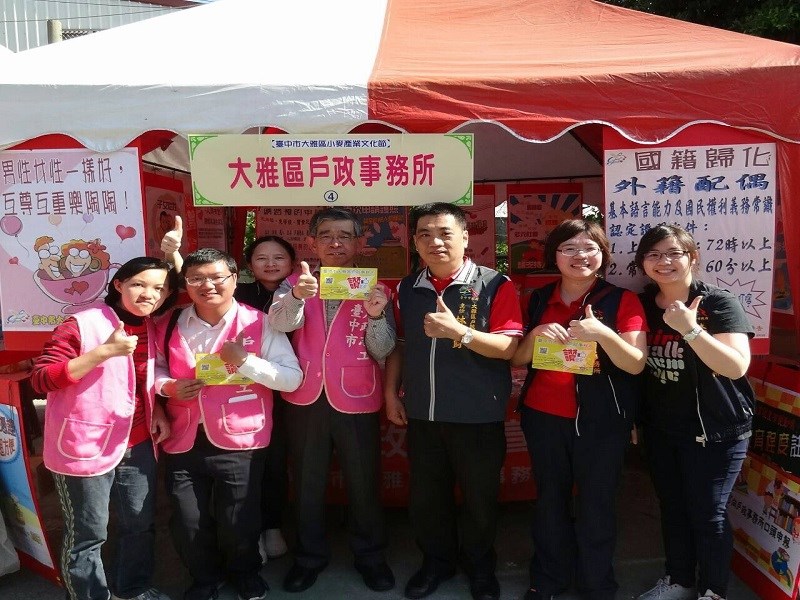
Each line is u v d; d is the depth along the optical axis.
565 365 2.19
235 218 5.03
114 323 2.23
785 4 5.64
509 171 5.47
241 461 2.36
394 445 3.15
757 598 2.53
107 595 2.27
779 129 2.43
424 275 2.46
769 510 2.49
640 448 4.11
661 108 2.44
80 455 2.14
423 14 3.40
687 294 2.27
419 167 2.48
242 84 2.43
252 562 2.52
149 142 2.72
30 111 2.47
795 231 2.48
